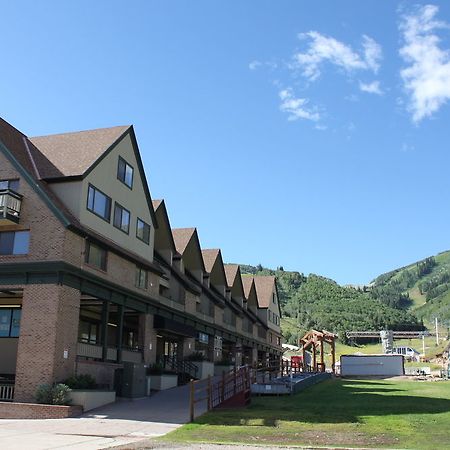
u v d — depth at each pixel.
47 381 23.45
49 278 24.73
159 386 31.55
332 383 38.38
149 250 35.22
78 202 27.02
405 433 16.08
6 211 25.00
